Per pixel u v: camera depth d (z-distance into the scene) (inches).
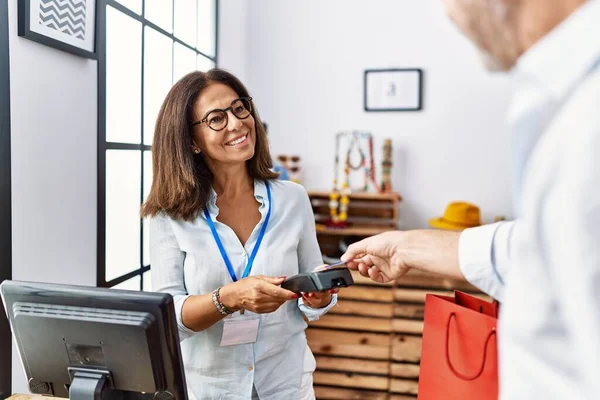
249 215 60.6
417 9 135.5
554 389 19.0
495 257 36.7
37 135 63.0
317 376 120.3
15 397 53.2
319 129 141.9
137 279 90.7
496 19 21.4
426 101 136.9
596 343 17.1
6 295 43.5
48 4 62.9
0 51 55.9
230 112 57.0
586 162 17.5
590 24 19.0
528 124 20.6
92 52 72.2
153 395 42.4
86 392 41.9
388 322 119.0
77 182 71.2
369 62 138.5
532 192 19.3
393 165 139.4
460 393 48.9
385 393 118.0
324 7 139.7
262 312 51.1
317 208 142.1
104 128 76.8
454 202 133.3
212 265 56.4
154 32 94.1
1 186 56.7
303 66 141.7
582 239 17.3
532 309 19.6
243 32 141.7
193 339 56.5
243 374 55.7
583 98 18.4
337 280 48.8
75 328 41.6
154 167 59.2
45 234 64.9
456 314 49.6
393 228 132.2
